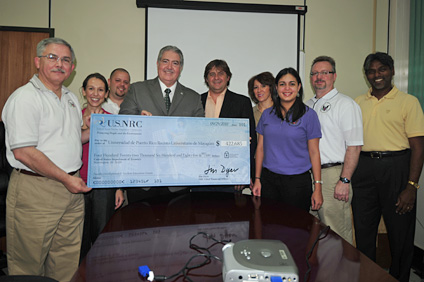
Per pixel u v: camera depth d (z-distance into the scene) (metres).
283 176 1.64
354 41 3.00
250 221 1.11
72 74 2.78
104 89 2.06
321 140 1.91
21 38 2.73
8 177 2.18
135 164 1.37
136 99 1.83
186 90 1.96
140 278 0.70
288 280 0.64
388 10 2.92
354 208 2.09
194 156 1.42
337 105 1.87
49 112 1.40
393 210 1.96
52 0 2.73
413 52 2.68
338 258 0.82
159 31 2.83
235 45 2.91
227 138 1.45
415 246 2.61
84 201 1.72
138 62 2.84
